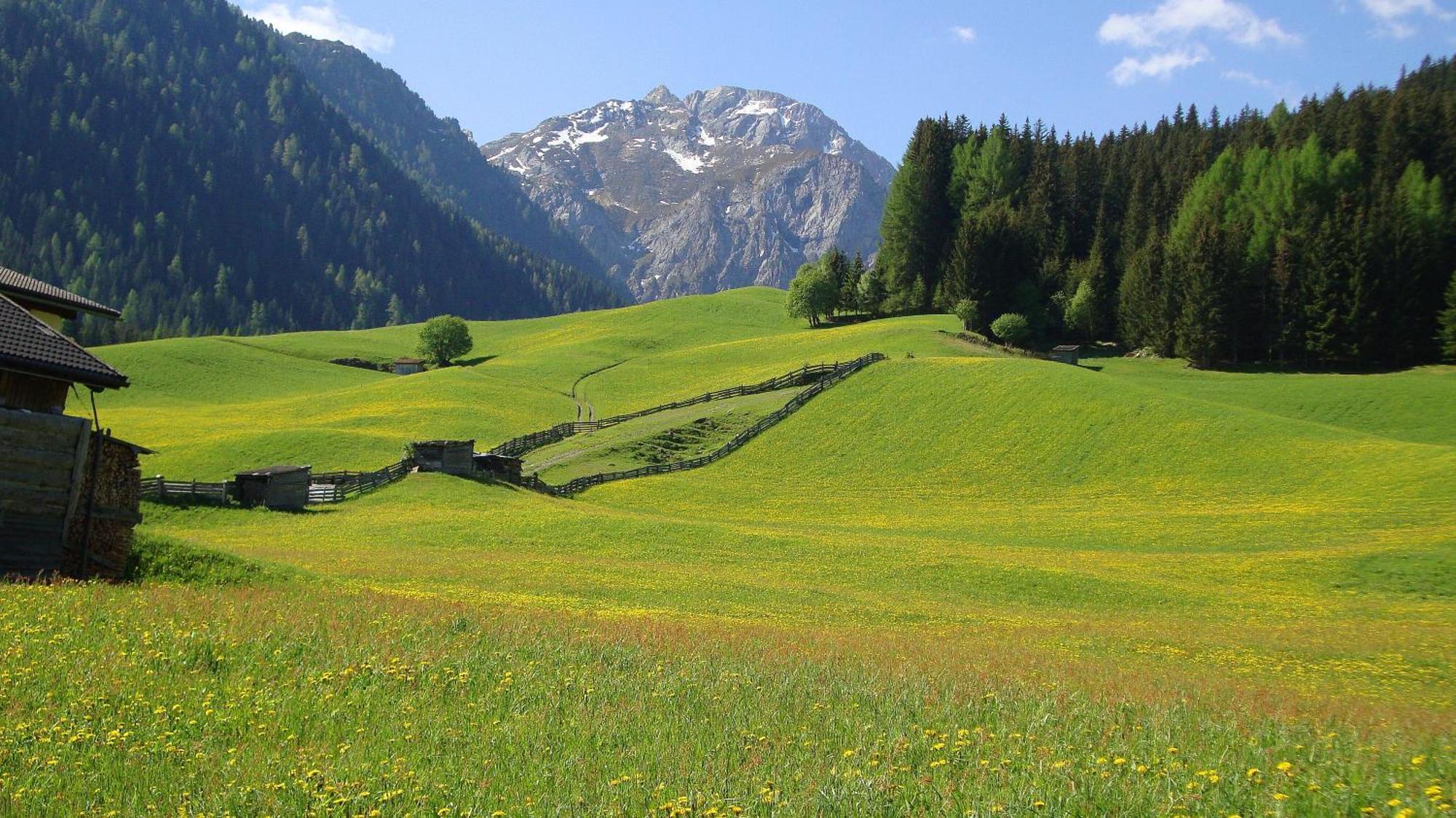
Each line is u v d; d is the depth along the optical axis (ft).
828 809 39.01
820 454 340.80
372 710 53.31
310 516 222.69
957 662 82.94
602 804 39.73
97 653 60.34
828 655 80.28
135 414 407.44
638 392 470.39
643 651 73.72
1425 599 171.42
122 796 39.81
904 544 216.54
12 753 43.45
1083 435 330.13
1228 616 154.81
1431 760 49.34
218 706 52.11
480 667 63.67
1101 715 57.16
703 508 284.41
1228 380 454.40
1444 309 468.75
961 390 375.45
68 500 100.73
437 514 225.76
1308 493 272.31
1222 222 540.52
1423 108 587.27
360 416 393.29
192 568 110.42
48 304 128.67
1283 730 54.65
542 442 367.86
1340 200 503.20
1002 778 43.45
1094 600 166.40
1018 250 560.61
